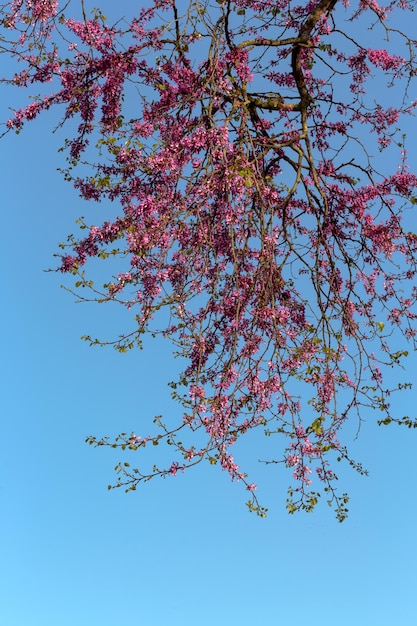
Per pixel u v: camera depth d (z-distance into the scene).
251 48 4.99
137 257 4.21
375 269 5.62
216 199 4.70
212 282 4.87
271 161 5.53
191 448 4.35
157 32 4.81
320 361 5.03
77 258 4.34
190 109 4.72
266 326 4.73
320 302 4.82
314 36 5.71
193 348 4.84
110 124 4.88
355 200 5.45
